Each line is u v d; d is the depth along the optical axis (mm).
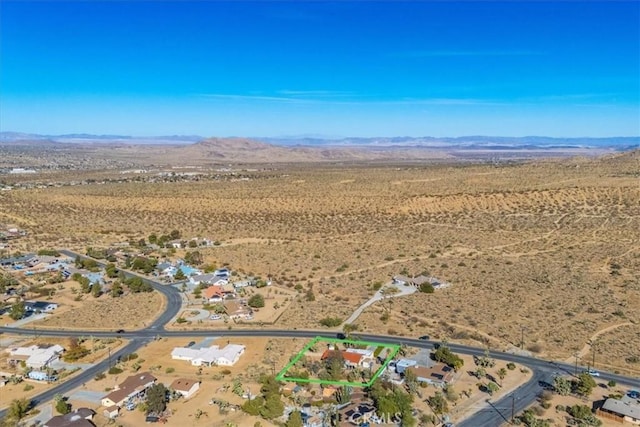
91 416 67188
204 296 115000
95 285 118562
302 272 131000
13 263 141000
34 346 88625
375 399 69625
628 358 82000
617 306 102375
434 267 130875
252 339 91688
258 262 140375
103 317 104125
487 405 69688
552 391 73125
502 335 90750
